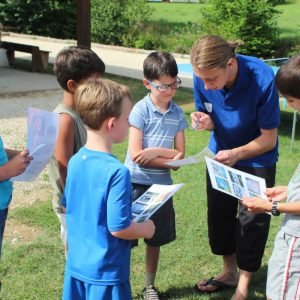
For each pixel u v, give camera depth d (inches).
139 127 107.2
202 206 173.2
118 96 73.4
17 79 450.9
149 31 895.1
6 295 114.4
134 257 135.6
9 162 80.7
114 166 71.7
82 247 76.8
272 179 111.5
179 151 112.3
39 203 172.4
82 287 79.0
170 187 91.0
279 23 943.0
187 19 1032.2
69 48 95.2
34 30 948.0
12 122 293.3
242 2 693.3
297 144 263.6
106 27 866.1
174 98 381.1
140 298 115.6
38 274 124.7
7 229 149.9
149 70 102.9
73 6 956.6
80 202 76.0
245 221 107.3
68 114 92.4
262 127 103.0
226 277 121.9
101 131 74.5
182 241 145.6
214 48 90.4
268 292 88.7
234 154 102.6
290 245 83.0
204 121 111.0
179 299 115.3
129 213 73.5
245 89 101.2
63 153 91.2
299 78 76.4
